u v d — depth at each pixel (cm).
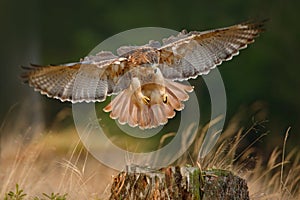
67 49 6322
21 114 4194
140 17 6075
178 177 1505
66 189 1808
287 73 5097
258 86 5078
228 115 4859
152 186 1503
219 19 5772
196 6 5934
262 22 1512
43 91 1466
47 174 2136
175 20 5950
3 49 5438
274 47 5169
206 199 1509
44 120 4878
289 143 4012
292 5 5231
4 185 1889
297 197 1959
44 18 6303
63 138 3011
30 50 5628
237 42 1532
